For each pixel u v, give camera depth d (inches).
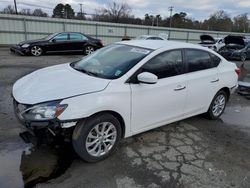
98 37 1016.2
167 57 148.2
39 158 125.6
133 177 115.2
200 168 126.1
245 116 209.0
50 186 106.0
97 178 113.0
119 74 130.7
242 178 120.6
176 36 1274.6
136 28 1116.5
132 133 137.3
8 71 334.3
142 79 126.3
